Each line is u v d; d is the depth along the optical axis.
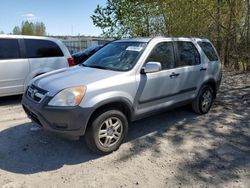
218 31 13.68
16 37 7.23
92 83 4.07
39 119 4.04
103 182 3.59
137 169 3.91
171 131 5.31
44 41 7.70
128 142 4.78
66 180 3.62
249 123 5.84
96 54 5.48
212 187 3.53
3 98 7.81
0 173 3.75
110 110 4.22
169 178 3.70
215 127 5.57
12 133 5.07
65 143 4.65
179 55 5.50
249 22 12.29
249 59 12.69
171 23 12.17
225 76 11.96
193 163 4.11
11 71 7.05
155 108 5.01
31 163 4.03
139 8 12.47
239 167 4.02
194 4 11.66
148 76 4.74
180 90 5.49
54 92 3.95
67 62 8.02
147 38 5.23
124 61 4.79
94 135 4.08
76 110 3.85
